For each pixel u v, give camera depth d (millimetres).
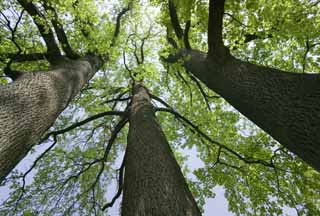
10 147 2428
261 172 6109
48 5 4105
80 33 5789
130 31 8680
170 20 5508
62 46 5477
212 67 3990
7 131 2441
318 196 5199
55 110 3510
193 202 2826
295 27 4051
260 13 4145
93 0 5938
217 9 3152
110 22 6645
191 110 8227
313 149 2256
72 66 4793
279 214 5598
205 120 7594
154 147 3652
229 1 3928
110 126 8211
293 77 2891
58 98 3592
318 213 5180
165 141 4105
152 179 2930
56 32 5113
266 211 5750
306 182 5258
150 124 4480
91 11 5645
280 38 5184
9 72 3568
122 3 8367
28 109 2865
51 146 5793
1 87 2916
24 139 2674
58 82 3791
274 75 3113
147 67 5867
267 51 5977
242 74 3471
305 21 4031
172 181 2932
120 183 5785
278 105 2707
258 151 5949
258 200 5973
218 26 3381
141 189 2826
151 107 5617
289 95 2691
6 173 2461
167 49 5047
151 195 2660
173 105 8781
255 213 5965
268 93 2922
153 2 5066
